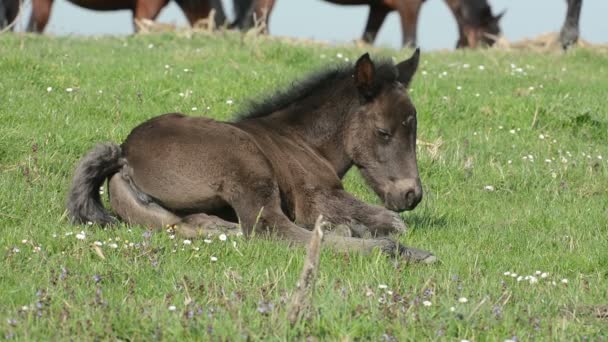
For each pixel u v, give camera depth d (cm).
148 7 3494
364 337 887
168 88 2084
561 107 2158
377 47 3003
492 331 912
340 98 1341
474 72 2556
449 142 1925
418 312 935
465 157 1814
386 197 1309
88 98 1944
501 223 1455
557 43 3509
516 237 1349
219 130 1250
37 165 1520
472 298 1004
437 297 987
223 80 2172
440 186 1669
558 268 1198
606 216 1498
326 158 1346
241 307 920
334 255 1152
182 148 1236
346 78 1357
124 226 1230
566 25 3347
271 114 1366
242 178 1223
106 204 1402
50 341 847
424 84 2269
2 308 921
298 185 1284
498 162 1809
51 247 1132
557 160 1850
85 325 874
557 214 1505
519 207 1577
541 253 1268
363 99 1320
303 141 1341
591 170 1769
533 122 2084
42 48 2411
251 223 1219
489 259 1210
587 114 2106
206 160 1228
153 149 1245
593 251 1276
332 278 1041
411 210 1409
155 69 2247
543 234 1374
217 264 1110
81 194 1234
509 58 2919
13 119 1741
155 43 2769
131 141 1269
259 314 907
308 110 1353
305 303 890
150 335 870
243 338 852
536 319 944
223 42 2756
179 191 1234
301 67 2441
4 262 1062
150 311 908
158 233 1209
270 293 977
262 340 857
